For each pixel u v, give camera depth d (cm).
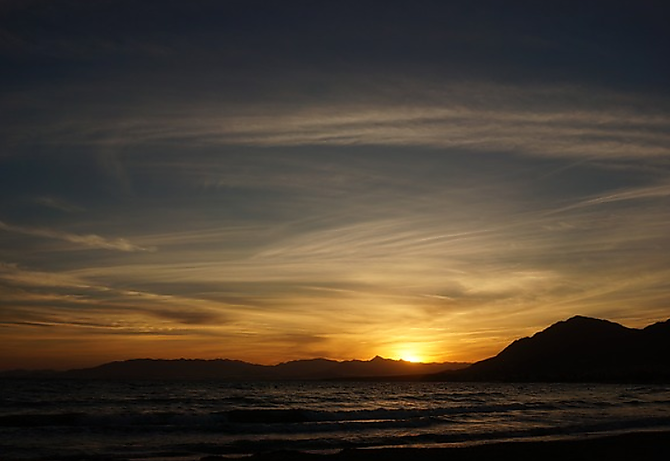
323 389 11894
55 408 5106
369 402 7012
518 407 5959
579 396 9231
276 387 12900
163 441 3062
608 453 2686
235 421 4134
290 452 2644
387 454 2619
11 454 2581
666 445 2928
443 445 3072
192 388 10894
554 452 2712
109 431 3378
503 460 2511
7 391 7862
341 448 2933
